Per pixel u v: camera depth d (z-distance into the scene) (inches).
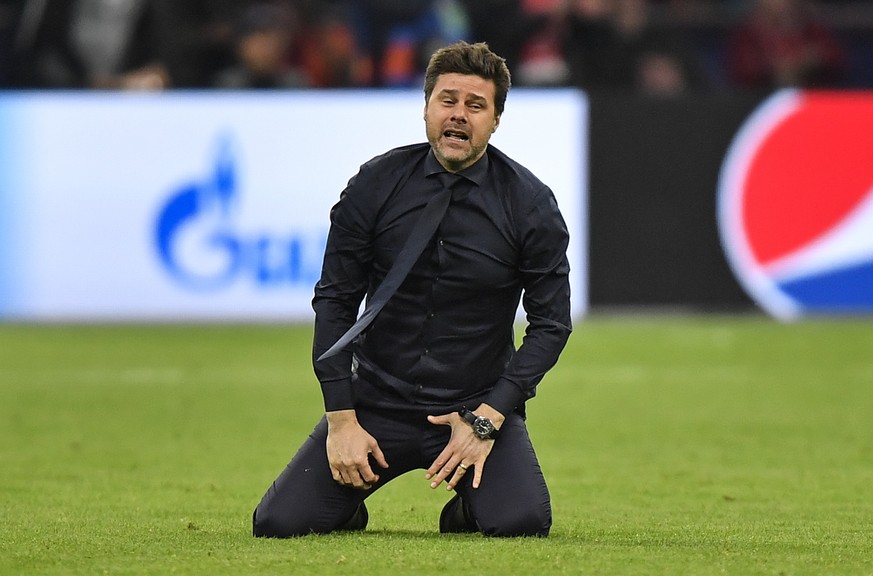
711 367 1640.0
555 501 906.7
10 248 1990.7
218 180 1977.1
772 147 1982.0
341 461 722.2
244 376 1569.9
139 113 1977.1
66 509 850.8
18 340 1861.5
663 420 1294.3
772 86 2486.5
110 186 1983.3
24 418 1293.1
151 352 1758.1
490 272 732.0
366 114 1971.0
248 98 1969.7
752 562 670.5
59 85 2377.0
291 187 1969.7
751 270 1996.8
